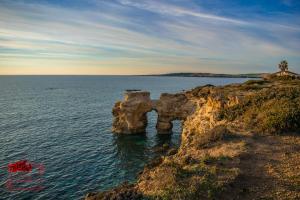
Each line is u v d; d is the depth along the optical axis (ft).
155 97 467.52
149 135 212.64
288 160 52.11
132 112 214.28
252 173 48.03
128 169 134.41
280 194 41.16
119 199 45.29
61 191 108.17
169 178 47.60
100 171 130.62
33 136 191.93
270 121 70.49
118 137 201.98
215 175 47.19
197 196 41.70
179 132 224.94
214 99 131.13
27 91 621.31
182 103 224.33
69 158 147.84
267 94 101.60
